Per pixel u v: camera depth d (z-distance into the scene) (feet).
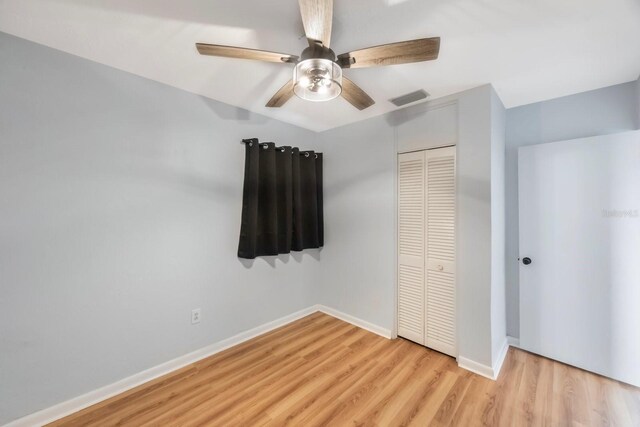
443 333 7.46
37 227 5.08
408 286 8.24
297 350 7.79
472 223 6.77
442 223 7.45
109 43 5.14
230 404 5.65
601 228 6.57
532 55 5.42
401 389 6.09
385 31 4.69
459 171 7.00
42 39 4.99
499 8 4.15
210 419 5.25
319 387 6.18
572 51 5.28
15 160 4.88
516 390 6.01
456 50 5.24
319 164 10.53
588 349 6.69
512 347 7.88
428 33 4.74
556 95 7.23
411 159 8.12
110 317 5.91
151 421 5.19
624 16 4.29
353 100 6.07
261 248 8.71
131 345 6.19
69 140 5.42
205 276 7.51
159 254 6.66
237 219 8.21
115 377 5.96
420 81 6.49
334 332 8.91
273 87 6.98
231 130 8.07
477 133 6.70
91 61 5.68
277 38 4.95
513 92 7.06
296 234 9.61
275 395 5.92
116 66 5.95
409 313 8.23
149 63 5.84
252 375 6.63
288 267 9.68
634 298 6.16
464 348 6.89
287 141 9.66
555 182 7.18
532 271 7.49
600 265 6.57
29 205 5.00
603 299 6.52
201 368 6.92
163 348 6.70
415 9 4.15
